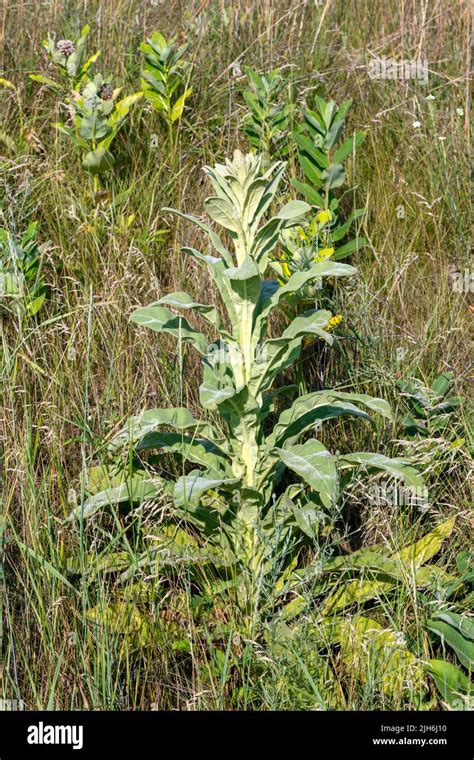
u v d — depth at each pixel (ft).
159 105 15.21
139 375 11.09
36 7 17.07
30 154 14.23
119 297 11.51
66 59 14.37
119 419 10.14
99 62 16.42
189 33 17.47
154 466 9.93
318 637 8.07
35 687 7.47
